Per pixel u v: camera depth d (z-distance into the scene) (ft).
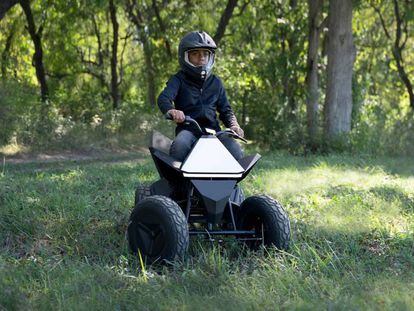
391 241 18.57
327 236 18.83
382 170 34.58
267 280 14.99
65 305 13.80
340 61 49.62
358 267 16.12
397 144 48.34
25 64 78.18
